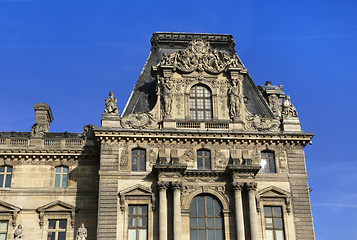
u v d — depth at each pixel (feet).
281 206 200.75
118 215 192.13
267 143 208.54
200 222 195.93
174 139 204.03
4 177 216.33
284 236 196.44
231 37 241.76
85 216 212.43
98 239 188.24
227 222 195.21
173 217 190.29
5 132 236.63
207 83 218.18
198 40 223.92
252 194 196.03
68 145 221.66
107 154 200.44
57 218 210.79
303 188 203.62
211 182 199.82
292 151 208.95
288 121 212.43
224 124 210.59
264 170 205.67
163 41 238.27
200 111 215.31
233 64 219.41
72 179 217.97
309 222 198.80
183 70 216.95
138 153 203.31
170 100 211.41
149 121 208.13
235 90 216.33
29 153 217.56
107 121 205.57
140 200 195.11
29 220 209.26
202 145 205.26
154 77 221.46
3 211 208.95
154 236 190.08
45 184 215.92
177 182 193.98
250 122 212.84
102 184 195.93
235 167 196.54
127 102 217.77
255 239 189.88
